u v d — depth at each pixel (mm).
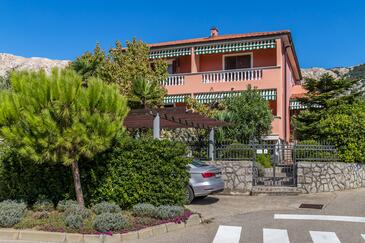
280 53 26750
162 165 11906
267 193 16359
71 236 9227
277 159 20828
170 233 10133
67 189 12148
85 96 10219
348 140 17750
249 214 12469
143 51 25672
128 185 11984
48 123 9844
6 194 12703
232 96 25516
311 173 16641
